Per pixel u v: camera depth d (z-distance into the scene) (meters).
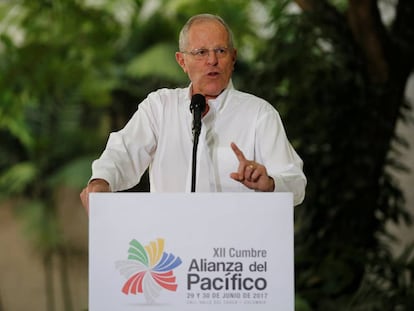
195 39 6.84
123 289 5.72
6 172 22.30
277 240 5.70
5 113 19.77
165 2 21.14
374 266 13.33
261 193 5.70
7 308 22.02
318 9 14.36
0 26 20.12
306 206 14.30
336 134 14.27
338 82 14.19
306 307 12.66
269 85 14.45
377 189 14.51
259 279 5.70
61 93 21.28
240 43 18.97
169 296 5.71
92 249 5.73
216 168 6.96
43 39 18.47
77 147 22.23
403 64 14.40
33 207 21.97
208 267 5.71
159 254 5.71
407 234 16.41
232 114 7.05
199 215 5.71
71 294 22.16
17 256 22.02
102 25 18.47
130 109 22.22
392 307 12.71
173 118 7.10
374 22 14.00
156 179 7.11
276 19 14.62
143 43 21.66
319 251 14.18
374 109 14.31
